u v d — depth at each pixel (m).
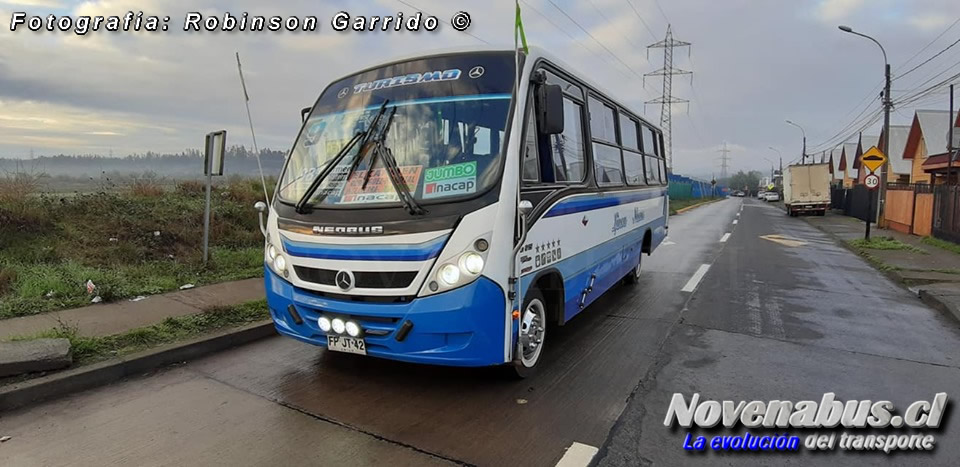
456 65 4.39
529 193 4.24
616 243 6.95
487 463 3.29
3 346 4.38
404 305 3.75
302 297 4.14
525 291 4.21
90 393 4.26
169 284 7.09
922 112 28.17
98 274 7.00
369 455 3.37
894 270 10.43
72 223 8.83
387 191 3.94
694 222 25.38
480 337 3.76
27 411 3.92
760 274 10.34
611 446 3.55
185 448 3.43
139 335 5.14
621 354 5.39
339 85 4.86
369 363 4.97
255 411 3.97
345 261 3.91
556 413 4.00
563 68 5.16
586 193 5.58
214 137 7.96
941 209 16.06
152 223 9.48
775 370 5.01
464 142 4.05
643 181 8.62
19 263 7.28
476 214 3.75
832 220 27.72
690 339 5.96
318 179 4.25
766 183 132.88
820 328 6.48
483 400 4.20
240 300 6.52
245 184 12.77
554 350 5.48
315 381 4.55
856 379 4.81
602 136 6.31
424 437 3.60
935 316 7.14
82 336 4.98
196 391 4.34
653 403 4.23
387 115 4.33
